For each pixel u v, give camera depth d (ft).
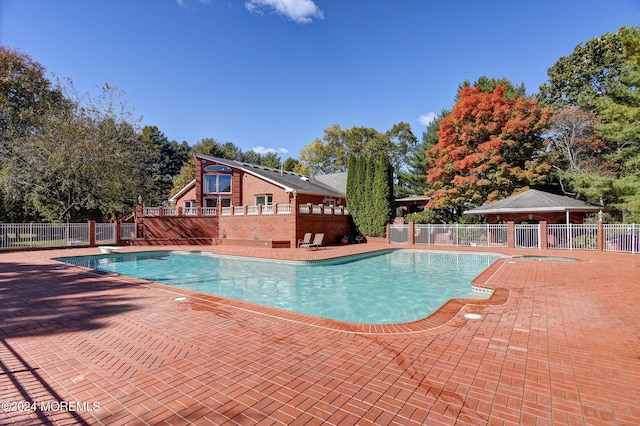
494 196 87.40
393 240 87.71
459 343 16.69
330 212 88.74
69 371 13.61
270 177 98.73
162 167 199.11
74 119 84.33
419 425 9.62
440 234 81.51
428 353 15.37
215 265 55.57
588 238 64.39
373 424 9.68
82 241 75.10
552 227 68.28
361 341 17.07
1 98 88.89
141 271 49.80
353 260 61.57
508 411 10.40
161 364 14.25
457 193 90.68
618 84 57.62
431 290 36.76
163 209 91.97
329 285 39.65
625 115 52.29
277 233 79.36
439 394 11.52
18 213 95.81
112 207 101.86
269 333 18.42
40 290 30.27
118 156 89.15
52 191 88.84
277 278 44.06
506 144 87.04
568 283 33.17
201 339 17.46
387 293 35.42
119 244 79.87
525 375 13.01
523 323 20.04
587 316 21.57
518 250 67.21
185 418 10.10
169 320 20.99
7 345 16.69
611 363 14.16
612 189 60.13
